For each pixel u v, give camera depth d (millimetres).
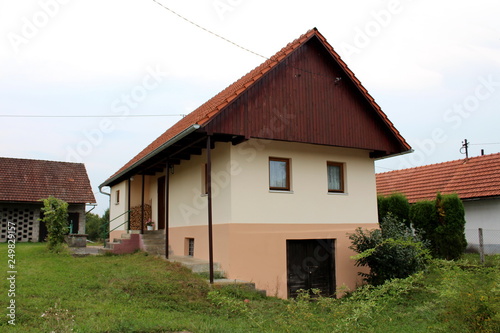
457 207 15195
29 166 26438
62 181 26141
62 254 13703
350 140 13258
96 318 7094
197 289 9672
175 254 14750
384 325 7434
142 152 20031
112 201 22219
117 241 15859
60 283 9438
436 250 15266
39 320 6816
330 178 13758
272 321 7609
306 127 12398
